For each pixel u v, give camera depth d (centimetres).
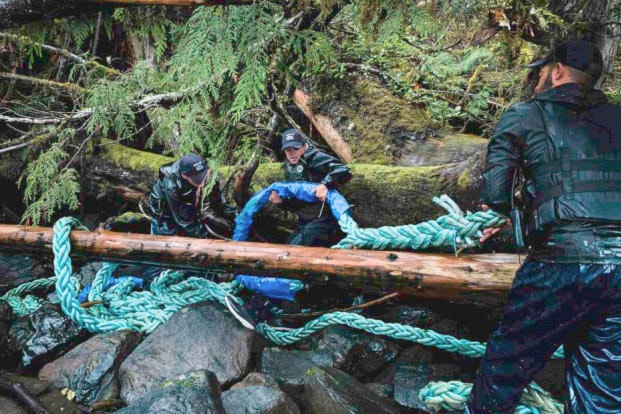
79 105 472
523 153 211
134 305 370
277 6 313
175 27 323
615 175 199
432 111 498
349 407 266
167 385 252
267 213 460
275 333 353
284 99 489
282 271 307
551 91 213
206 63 299
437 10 286
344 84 491
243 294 389
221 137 402
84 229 351
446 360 336
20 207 554
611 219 194
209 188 392
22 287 411
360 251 296
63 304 338
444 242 284
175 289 380
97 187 525
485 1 287
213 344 318
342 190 421
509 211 218
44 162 398
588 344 208
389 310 384
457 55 557
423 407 293
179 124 416
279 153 509
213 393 251
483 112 511
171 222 426
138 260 332
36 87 530
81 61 474
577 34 280
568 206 198
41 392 290
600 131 203
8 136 546
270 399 268
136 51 491
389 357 332
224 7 296
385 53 537
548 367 317
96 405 289
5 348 344
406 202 402
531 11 269
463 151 443
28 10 268
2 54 529
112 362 309
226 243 318
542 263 206
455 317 379
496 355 224
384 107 476
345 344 330
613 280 192
